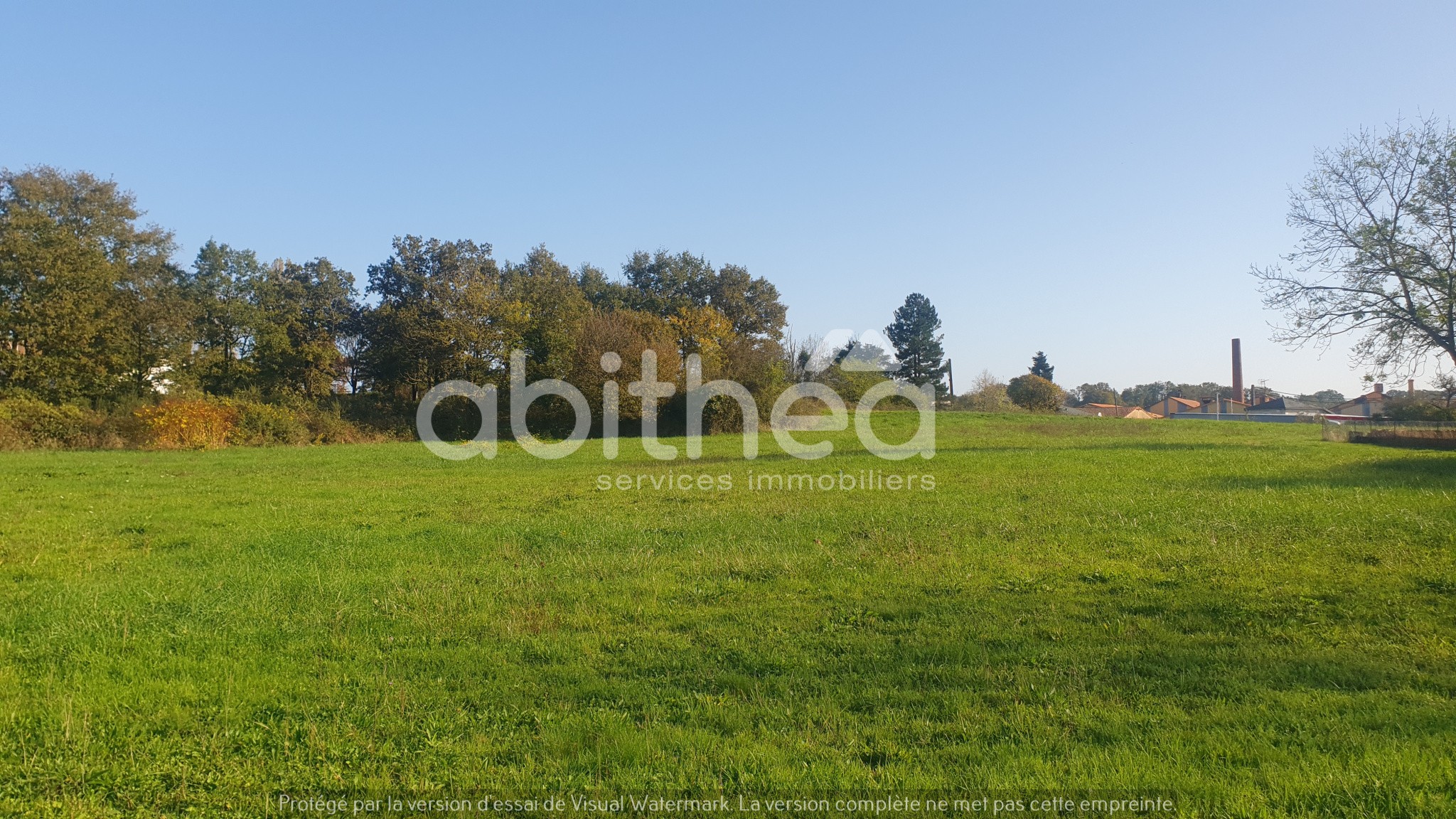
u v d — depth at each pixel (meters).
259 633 7.44
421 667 6.53
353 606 8.36
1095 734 5.02
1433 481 16.61
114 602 8.38
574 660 6.65
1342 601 7.73
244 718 5.48
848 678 6.06
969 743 4.93
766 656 6.59
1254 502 13.99
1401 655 6.28
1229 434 40.62
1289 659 6.24
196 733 5.27
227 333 58.03
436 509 15.74
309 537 12.36
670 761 4.73
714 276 79.00
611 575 9.79
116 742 5.11
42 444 34.44
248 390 46.38
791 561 10.19
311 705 5.69
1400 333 28.17
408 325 51.47
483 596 8.75
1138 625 7.23
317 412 43.69
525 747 4.98
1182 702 5.49
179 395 41.38
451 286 53.94
